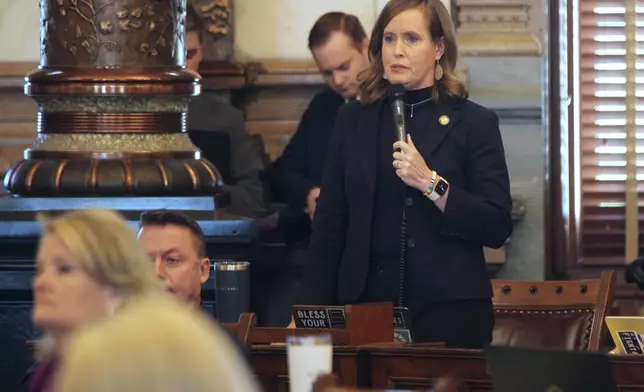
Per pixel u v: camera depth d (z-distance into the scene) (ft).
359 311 42.86
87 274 27.14
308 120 68.33
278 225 67.56
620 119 75.51
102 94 57.21
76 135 58.18
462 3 72.79
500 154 46.73
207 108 69.15
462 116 46.75
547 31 73.46
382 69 47.55
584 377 30.19
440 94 46.93
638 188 75.87
